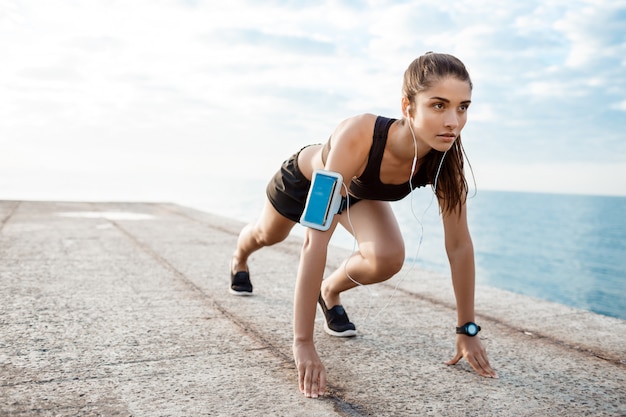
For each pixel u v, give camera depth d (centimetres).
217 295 288
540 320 259
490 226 14350
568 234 13325
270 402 154
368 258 201
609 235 13225
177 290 297
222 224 654
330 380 174
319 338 221
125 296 279
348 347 210
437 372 185
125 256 400
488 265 7881
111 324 228
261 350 201
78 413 143
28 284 296
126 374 173
